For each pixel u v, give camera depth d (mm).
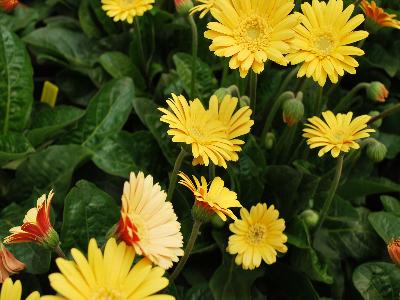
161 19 878
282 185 707
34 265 579
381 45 910
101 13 913
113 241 405
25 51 781
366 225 740
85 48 909
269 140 753
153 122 751
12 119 773
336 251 722
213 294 625
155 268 405
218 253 714
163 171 760
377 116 744
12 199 709
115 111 771
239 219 674
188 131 538
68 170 694
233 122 578
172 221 447
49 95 823
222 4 571
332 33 600
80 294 382
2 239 615
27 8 913
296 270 676
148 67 885
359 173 787
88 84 892
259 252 614
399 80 915
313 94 788
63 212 628
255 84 681
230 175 670
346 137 594
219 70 891
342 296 717
